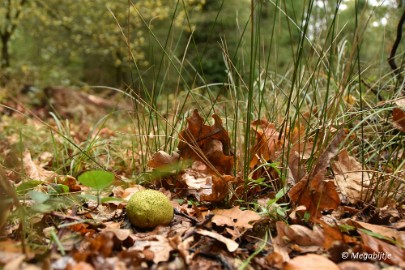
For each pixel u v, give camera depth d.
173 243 0.33
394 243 0.35
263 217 0.39
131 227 0.38
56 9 2.13
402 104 0.47
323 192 0.38
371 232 0.36
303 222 0.38
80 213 0.41
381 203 0.44
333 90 0.65
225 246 0.35
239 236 0.36
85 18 2.05
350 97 0.63
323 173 0.38
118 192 0.49
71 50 2.43
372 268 0.31
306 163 0.47
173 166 0.49
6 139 0.87
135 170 0.61
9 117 1.33
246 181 0.44
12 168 0.53
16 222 0.37
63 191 0.43
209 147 0.48
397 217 0.42
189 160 0.49
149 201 0.38
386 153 0.59
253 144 0.47
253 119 0.57
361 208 0.45
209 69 1.32
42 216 0.38
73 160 0.59
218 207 0.44
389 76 0.74
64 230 0.34
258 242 0.36
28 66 2.18
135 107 0.59
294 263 0.31
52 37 2.39
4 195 0.37
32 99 1.68
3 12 2.02
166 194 0.48
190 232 0.36
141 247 0.34
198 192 0.48
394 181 0.48
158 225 0.38
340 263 0.32
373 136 0.60
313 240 0.35
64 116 1.53
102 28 2.01
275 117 0.59
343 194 0.46
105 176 0.35
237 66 0.63
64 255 0.31
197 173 0.49
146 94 0.58
